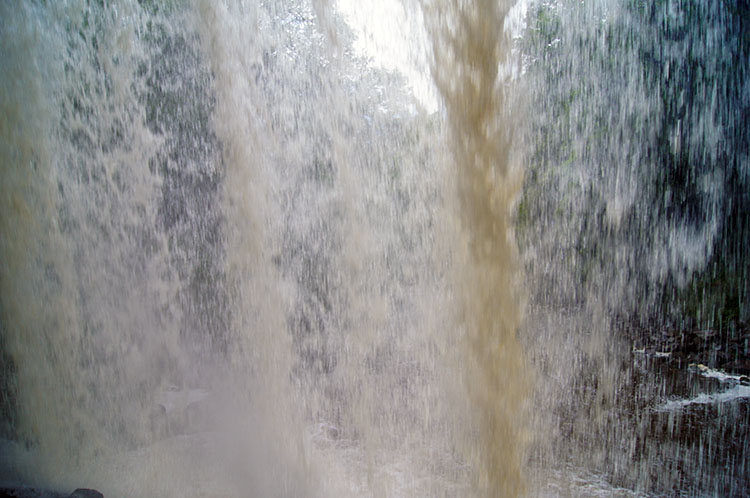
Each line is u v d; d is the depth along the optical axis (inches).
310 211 266.4
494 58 194.2
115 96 294.0
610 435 205.2
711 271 252.4
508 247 202.1
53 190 288.2
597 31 225.0
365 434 232.4
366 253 249.6
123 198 301.4
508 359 201.0
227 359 289.3
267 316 273.7
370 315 249.4
